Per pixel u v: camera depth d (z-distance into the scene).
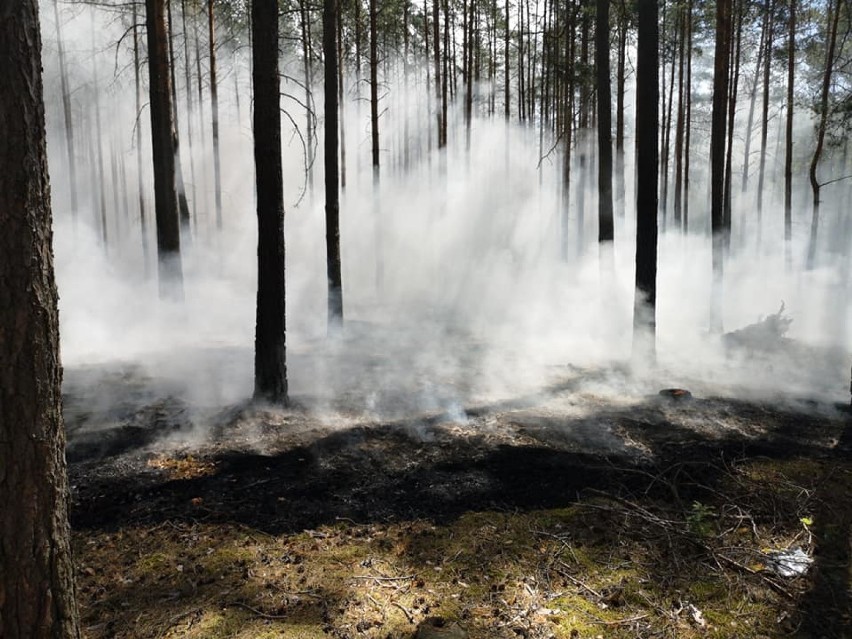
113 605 3.00
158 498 4.29
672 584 3.31
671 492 4.50
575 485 4.62
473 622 2.94
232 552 3.57
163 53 9.66
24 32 1.86
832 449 5.41
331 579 3.30
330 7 9.38
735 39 15.54
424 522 4.04
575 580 3.34
